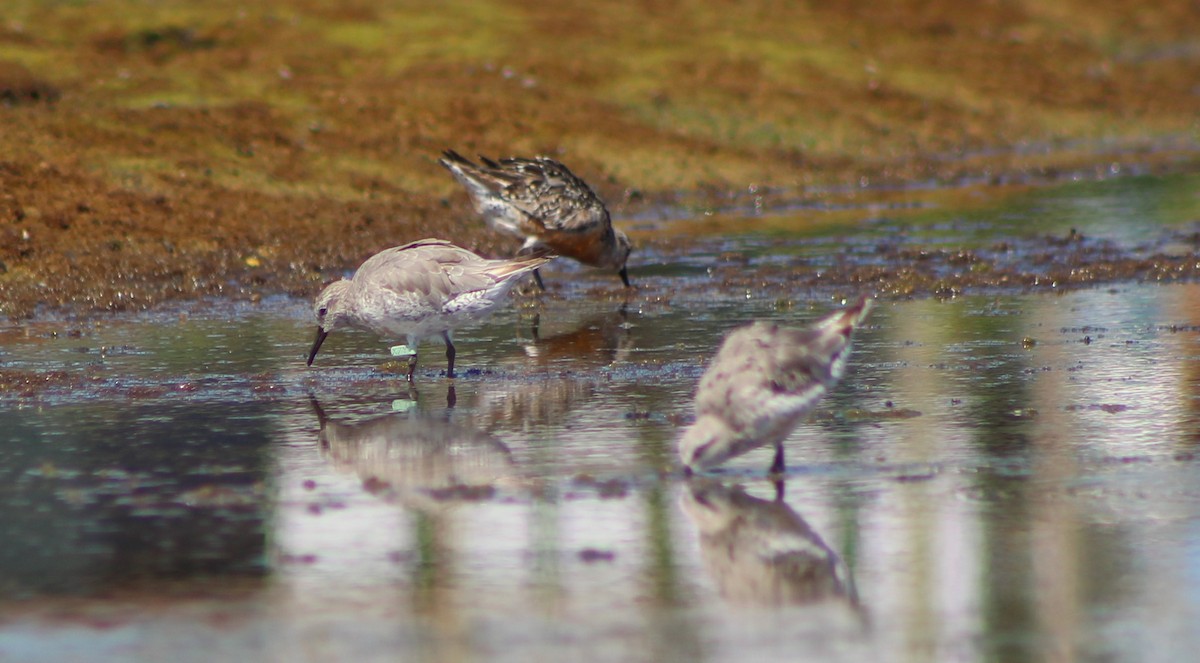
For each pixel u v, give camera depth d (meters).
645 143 30.33
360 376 14.33
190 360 15.05
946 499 10.04
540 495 10.26
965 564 8.80
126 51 31.23
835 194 29.19
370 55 32.81
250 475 10.84
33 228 21.12
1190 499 9.97
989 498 10.05
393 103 29.33
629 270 21.39
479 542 9.32
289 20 34.09
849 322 10.34
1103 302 18.05
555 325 17.16
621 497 10.20
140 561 8.97
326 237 22.66
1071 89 40.53
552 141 29.38
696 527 9.55
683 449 10.34
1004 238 23.62
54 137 24.16
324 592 8.47
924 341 15.80
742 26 39.22
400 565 8.91
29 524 9.66
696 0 40.97
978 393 13.21
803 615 8.10
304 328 16.88
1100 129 37.66
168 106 26.92
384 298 13.66
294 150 26.23
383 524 9.68
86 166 23.48
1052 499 10.01
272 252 21.61
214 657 7.56
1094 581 8.51
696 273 21.02
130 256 20.80
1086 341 15.57
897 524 9.54
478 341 16.20
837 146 32.75
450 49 33.53
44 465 11.05
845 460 11.02
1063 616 8.02
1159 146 35.94
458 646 7.71
